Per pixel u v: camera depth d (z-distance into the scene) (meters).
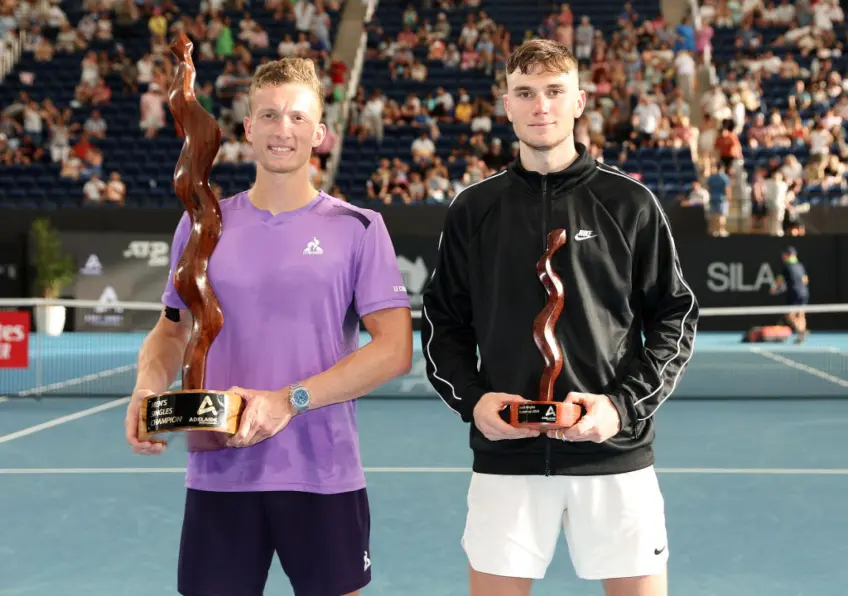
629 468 2.93
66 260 17.20
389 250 2.99
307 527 2.87
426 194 18.55
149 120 20.64
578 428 2.69
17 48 23.12
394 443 7.78
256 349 2.86
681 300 3.01
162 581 4.46
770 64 22.22
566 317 2.93
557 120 2.88
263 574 2.91
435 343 3.12
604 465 2.92
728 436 8.04
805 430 8.31
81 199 19.06
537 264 2.88
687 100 21.31
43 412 9.43
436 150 20.31
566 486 2.93
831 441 7.81
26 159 19.95
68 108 21.36
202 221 2.86
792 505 5.78
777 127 20.02
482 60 22.67
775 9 24.23
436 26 23.75
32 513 5.61
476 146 19.25
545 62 2.86
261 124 2.85
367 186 18.97
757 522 5.42
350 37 24.23
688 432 8.23
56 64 22.72
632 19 23.50
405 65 22.67
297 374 2.87
